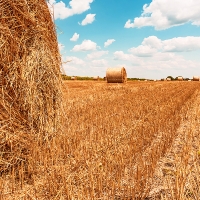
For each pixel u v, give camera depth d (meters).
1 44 3.79
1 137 3.72
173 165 4.03
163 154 4.50
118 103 10.41
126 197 3.08
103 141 5.12
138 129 5.95
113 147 4.82
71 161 4.14
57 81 4.78
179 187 3.00
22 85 4.08
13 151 3.81
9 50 3.91
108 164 3.79
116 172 3.61
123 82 21.50
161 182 3.48
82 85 24.47
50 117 4.64
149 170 3.69
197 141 5.27
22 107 4.10
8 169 3.73
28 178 3.54
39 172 3.67
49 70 4.58
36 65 4.31
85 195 3.07
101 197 3.08
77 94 14.55
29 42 4.28
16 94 4.01
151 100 11.41
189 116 8.05
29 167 3.63
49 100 4.61
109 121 6.83
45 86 4.54
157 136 5.73
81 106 9.50
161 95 13.88
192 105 10.48
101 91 16.84
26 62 4.17
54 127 4.76
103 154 4.38
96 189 3.26
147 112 8.43
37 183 3.41
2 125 3.79
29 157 3.88
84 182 3.33
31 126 4.21
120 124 6.54
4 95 3.86
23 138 4.00
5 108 3.82
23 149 4.00
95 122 6.75
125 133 5.78
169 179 3.49
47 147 4.33
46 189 3.26
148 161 4.12
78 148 4.49
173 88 20.39
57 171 3.64
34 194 3.14
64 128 5.03
